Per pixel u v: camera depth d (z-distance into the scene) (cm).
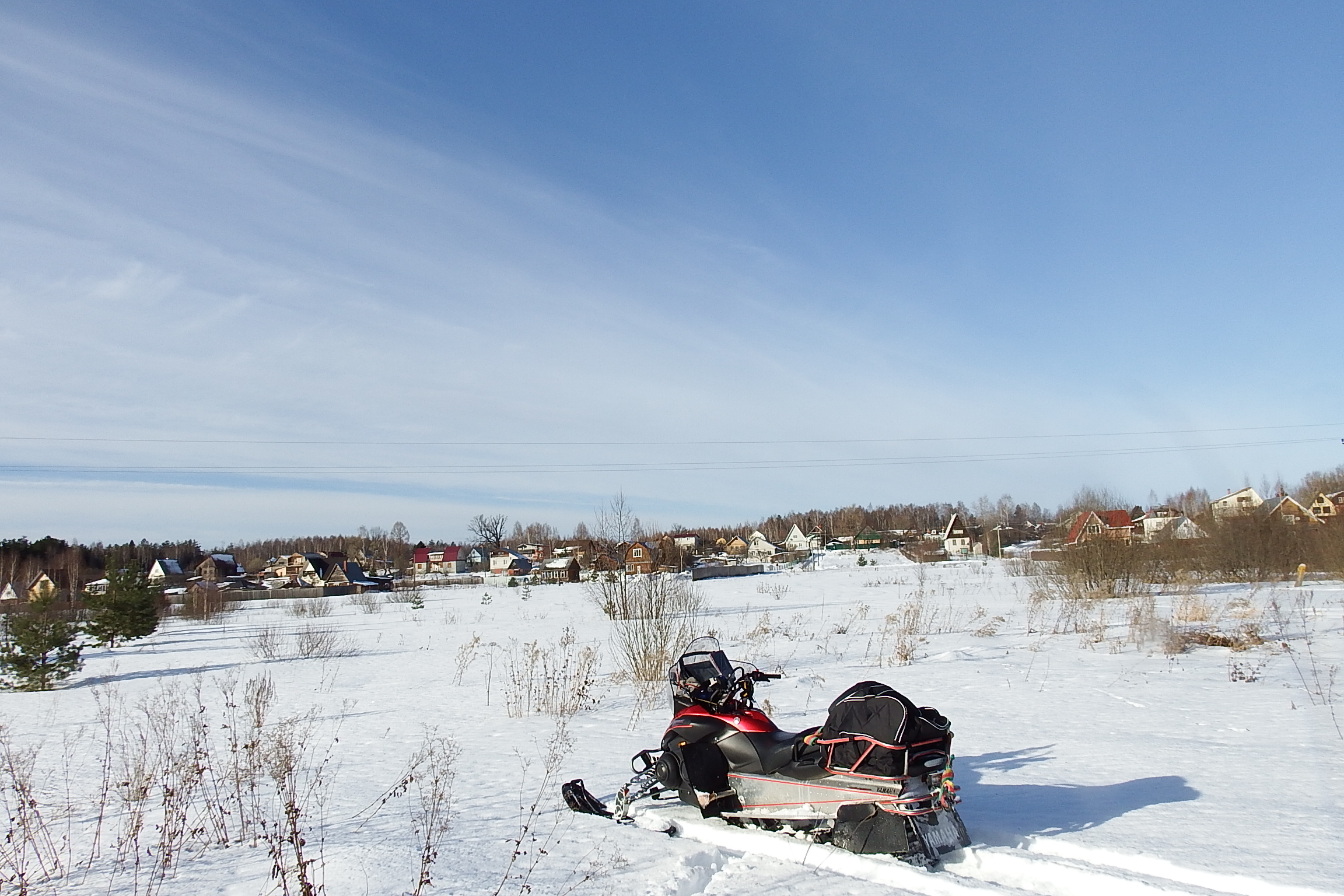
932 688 1095
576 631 2405
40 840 620
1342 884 400
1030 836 487
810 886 431
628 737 899
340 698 1377
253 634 3058
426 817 598
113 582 2708
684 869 458
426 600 4847
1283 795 563
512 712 1100
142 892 472
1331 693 939
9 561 6925
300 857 449
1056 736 782
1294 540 2991
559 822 570
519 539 13000
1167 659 1258
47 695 1691
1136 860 445
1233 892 406
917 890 423
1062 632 1692
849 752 474
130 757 950
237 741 966
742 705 572
